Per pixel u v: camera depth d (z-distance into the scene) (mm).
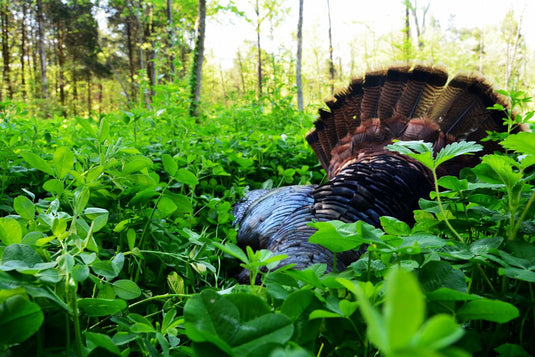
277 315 1055
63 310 1261
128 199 2875
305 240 2422
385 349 390
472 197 1975
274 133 7977
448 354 458
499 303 1150
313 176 5574
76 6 49844
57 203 1915
